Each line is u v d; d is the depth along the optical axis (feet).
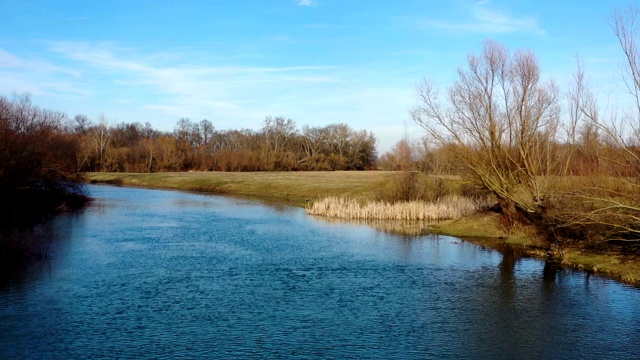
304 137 472.44
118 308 59.72
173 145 396.37
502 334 52.49
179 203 187.93
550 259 88.48
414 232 120.47
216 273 77.25
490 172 111.04
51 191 168.25
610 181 79.30
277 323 55.21
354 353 47.34
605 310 59.93
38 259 85.35
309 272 78.54
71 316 56.70
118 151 371.56
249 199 207.31
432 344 49.75
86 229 119.34
